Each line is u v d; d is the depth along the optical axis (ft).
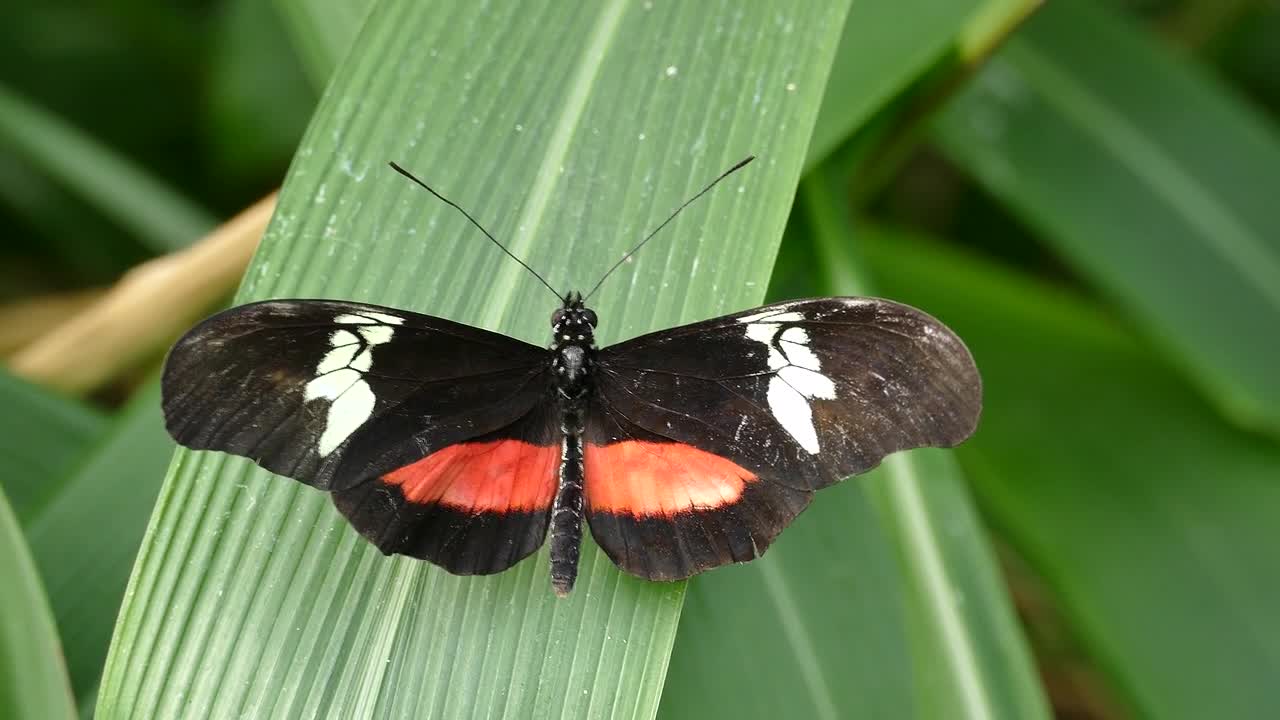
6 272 1.50
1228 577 1.23
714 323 1.07
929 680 1.11
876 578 1.13
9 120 1.33
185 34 1.53
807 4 1.10
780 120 1.09
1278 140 1.30
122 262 1.51
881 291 1.33
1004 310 1.33
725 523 1.07
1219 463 1.27
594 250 1.09
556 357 1.08
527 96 1.09
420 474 1.06
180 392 1.04
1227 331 1.26
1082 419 1.29
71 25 1.48
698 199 1.09
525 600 1.06
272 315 1.04
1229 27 1.54
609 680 1.06
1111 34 1.32
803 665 1.11
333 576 1.05
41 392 1.19
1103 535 1.25
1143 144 1.30
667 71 1.10
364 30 1.09
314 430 1.05
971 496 1.29
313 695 1.04
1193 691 1.21
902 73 1.14
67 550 1.12
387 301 1.08
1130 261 1.27
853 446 1.07
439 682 1.05
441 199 1.08
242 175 1.42
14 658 1.02
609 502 1.08
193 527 1.05
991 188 1.29
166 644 1.04
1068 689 1.33
